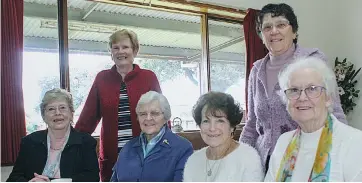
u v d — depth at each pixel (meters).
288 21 1.61
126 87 2.14
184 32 3.78
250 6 3.89
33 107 2.88
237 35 4.00
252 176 1.38
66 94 1.98
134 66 2.23
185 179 1.52
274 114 1.59
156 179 1.70
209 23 3.83
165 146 1.75
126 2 3.28
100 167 2.18
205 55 3.75
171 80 3.68
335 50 4.44
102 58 3.25
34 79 2.90
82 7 3.21
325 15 4.50
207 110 1.46
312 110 1.19
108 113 2.13
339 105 1.32
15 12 2.62
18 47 2.62
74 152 1.94
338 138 1.14
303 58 1.32
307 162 1.19
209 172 1.46
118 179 1.77
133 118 2.10
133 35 2.16
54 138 1.96
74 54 3.11
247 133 1.79
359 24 4.19
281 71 1.47
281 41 1.62
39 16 2.99
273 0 4.08
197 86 3.79
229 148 1.49
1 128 2.53
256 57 3.70
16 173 1.94
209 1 3.58
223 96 1.50
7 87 2.56
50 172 1.90
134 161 1.77
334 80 1.23
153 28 3.62
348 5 4.31
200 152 1.56
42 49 2.97
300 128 1.28
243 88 4.00
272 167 1.31
